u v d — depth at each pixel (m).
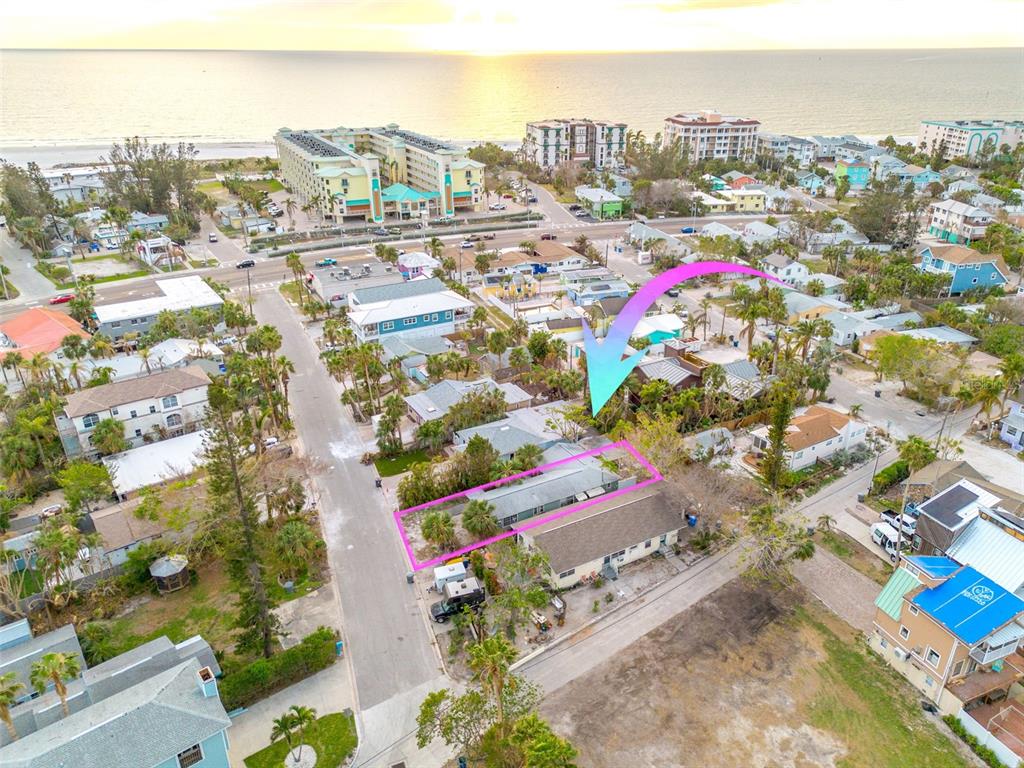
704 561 59.88
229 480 48.91
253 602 47.31
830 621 52.84
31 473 70.94
